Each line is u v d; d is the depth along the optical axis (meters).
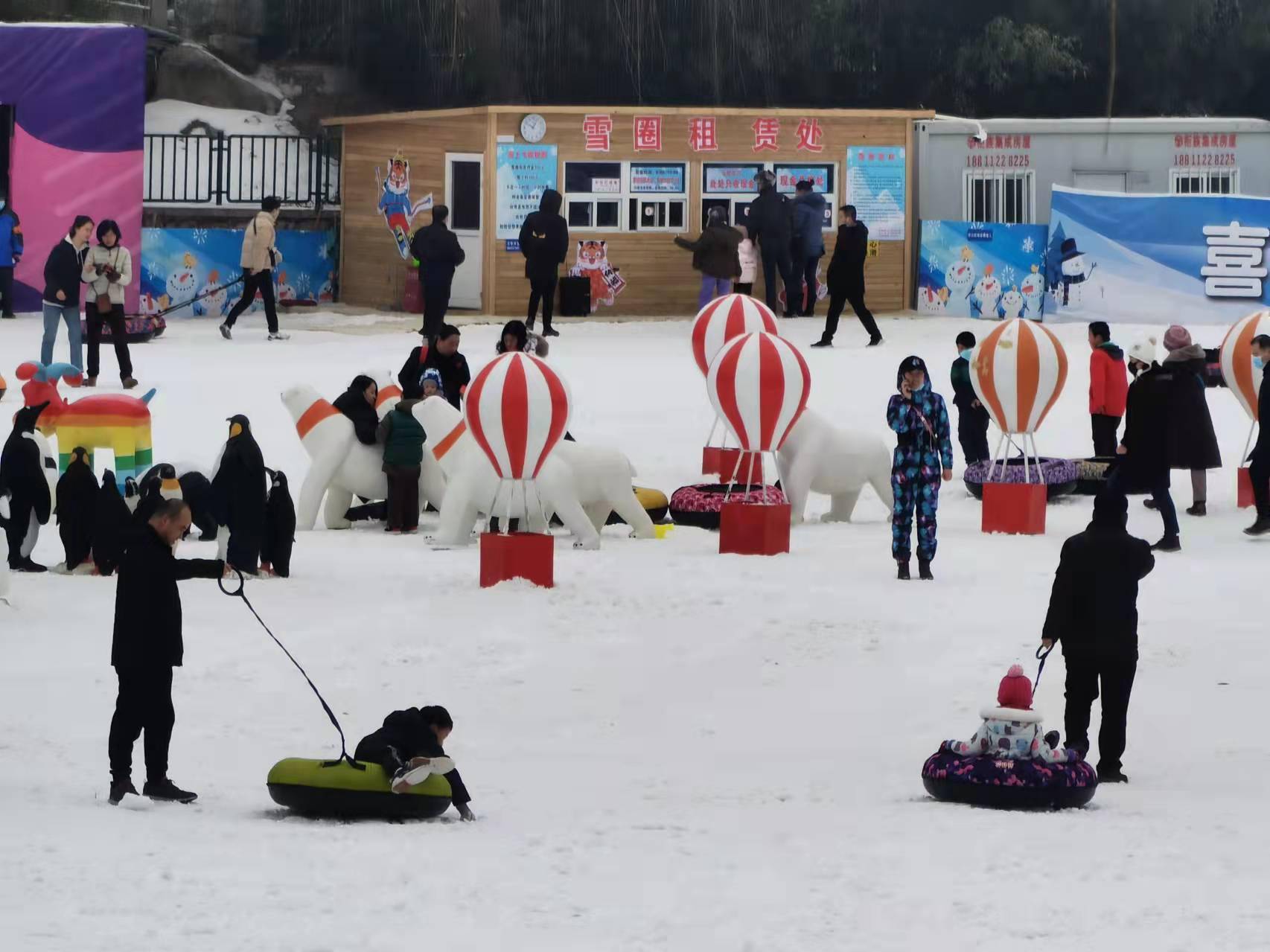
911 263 92.56
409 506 50.69
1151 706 32.19
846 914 18.23
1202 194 89.88
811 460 53.06
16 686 32.34
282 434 62.59
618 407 68.56
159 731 24.69
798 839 21.98
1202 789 26.48
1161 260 89.75
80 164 87.69
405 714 24.08
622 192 90.81
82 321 83.94
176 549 44.97
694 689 33.81
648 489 53.31
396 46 111.81
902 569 43.50
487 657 35.69
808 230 89.00
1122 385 59.75
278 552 42.62
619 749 29.45
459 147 91.06
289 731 30.00
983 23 119.12
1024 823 23.11
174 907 18.09
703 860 20.78
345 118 97.38
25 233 87.25
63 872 19.41
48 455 43.88
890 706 32.53
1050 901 18.75
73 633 36.72
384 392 52.94
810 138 91.38
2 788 25.20
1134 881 19.66
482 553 41.94
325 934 17.23
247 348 79.50
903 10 118.19
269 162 102.06
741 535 47.03
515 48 113.50
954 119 93.00
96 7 102.25
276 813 23.95
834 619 38.91
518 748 29.42
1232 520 53.97
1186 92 122.06
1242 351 56.12
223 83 106.69
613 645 36.78
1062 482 57.09
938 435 43.62
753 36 116.38
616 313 91.19
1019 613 39.59
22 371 48.50
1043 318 91.19
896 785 26.39
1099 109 121.75
